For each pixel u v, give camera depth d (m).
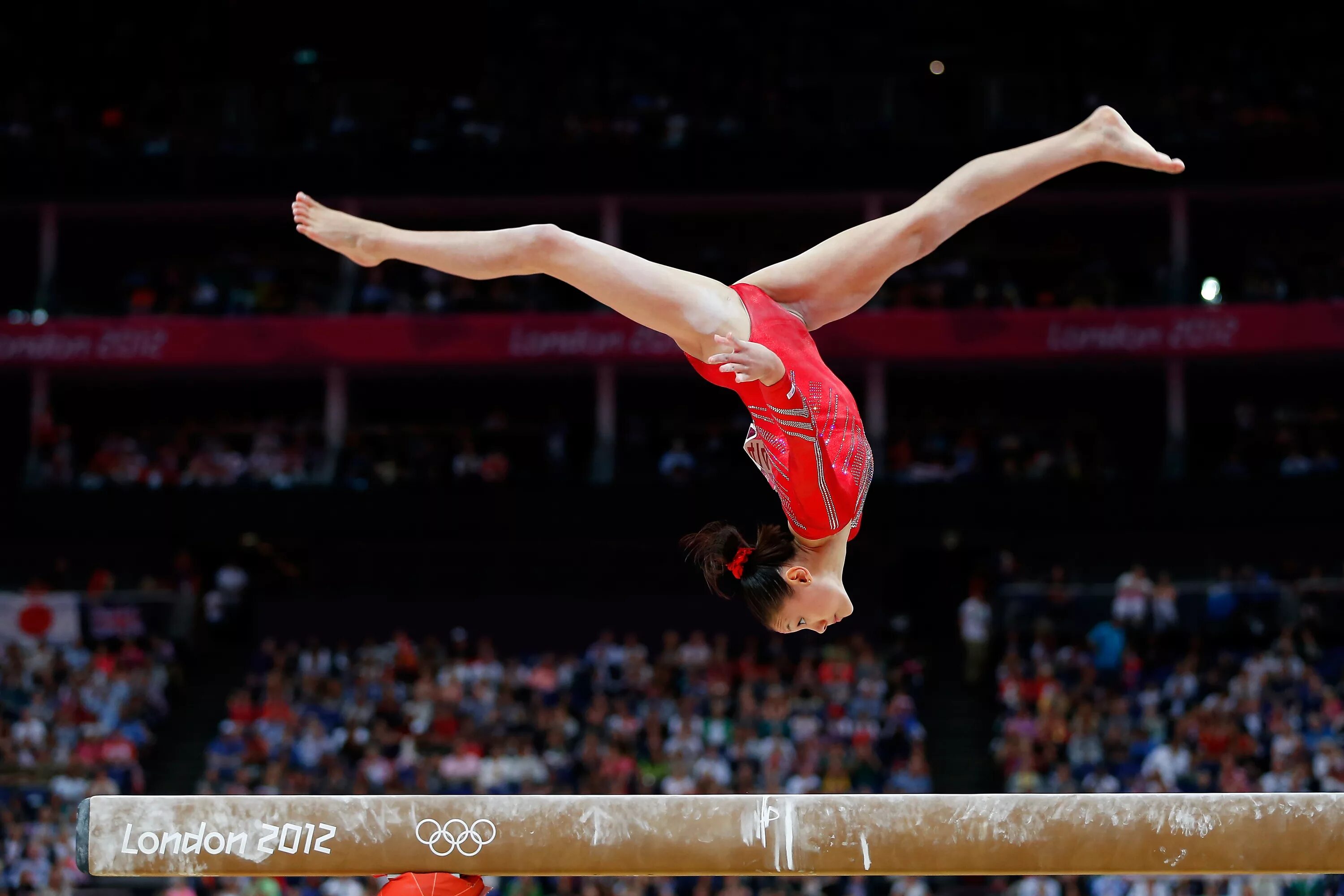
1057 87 34.34
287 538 30.77
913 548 32.66
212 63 36.41
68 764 24.66
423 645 29.42
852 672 26.34
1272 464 30.97
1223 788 22.08
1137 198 33.44
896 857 6.29
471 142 33.59
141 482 31.47
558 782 23.97
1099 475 30.72
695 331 7.08
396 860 6.32
